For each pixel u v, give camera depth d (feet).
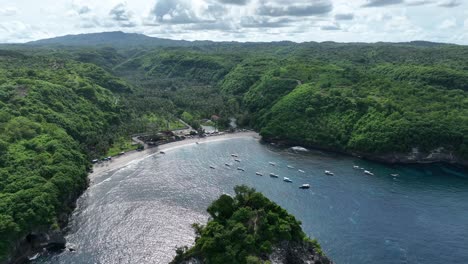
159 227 462.60
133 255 404.98
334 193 573.33
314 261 376.27
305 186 590.96
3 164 497.87
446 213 513.04
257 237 370.53
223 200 412.36
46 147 572.10
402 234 455.22
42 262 394.32
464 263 402.11
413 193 581.94
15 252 392.68
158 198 545.03
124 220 478.59
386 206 530.68
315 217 491.31
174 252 410.52
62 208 476.13
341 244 429.38
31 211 416.67
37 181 473.67
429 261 404.16
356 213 505.66
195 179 624.59
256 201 413.80
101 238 437.17
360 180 636.48
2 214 405.18
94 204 522.88
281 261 362.33
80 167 588.91
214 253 359.05
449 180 649.20
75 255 405.59
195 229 435.12
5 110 645.10
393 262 400.26
